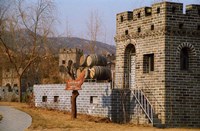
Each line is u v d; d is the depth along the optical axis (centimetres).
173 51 3644
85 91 4116
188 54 3725
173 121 3597
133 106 3788
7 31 6719
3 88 7556
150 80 3741
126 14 4050
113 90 3847
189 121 3662
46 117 3788
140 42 3866
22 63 6906
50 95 4622
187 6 3747
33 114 3975
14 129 3078
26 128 3133
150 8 3856
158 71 3659
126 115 3831
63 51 9144
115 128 3297
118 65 4109
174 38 3650
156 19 3700
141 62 3847
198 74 3728
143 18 3847
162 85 3609
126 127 3403
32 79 7975
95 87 4016
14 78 8725
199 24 3750
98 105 3972
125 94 3831
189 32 3700
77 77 4159
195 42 3731
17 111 4216
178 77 3650
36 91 4822
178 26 3662
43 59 7119
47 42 6875
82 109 4138
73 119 3709
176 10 3662
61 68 7006
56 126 3244
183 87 3662
